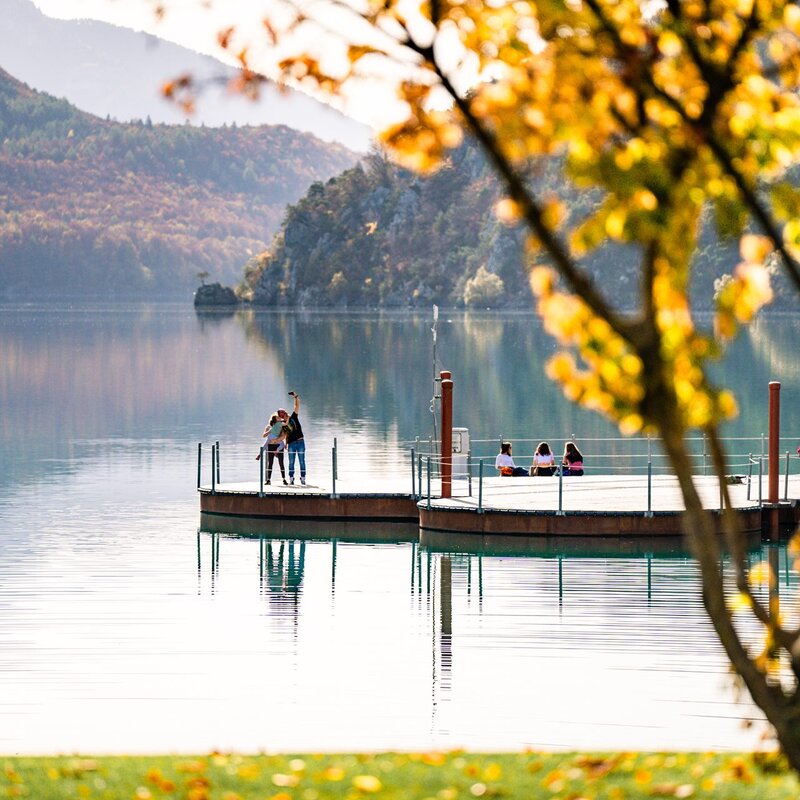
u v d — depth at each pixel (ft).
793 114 74.18
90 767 99.50
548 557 247.70
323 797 90.22
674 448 72.64
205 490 293.02
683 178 72.38
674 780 94.48
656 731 139.54
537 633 184.24
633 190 68.69
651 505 262.47
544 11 70.08
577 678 159.94
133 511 303.89
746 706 147.74
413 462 283.79
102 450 429.38
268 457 307.58
